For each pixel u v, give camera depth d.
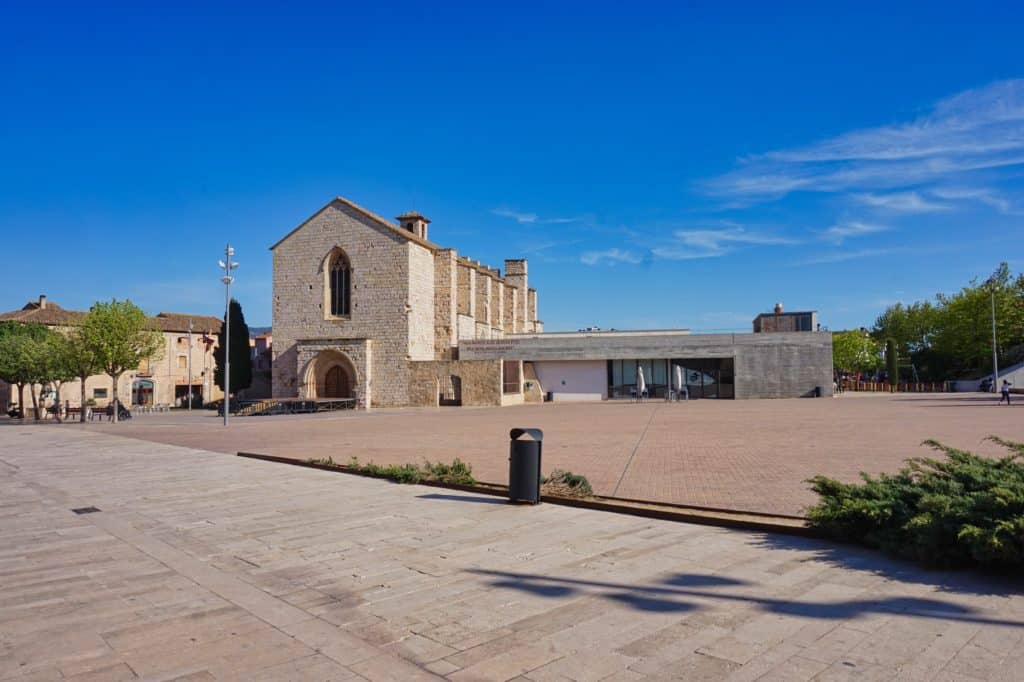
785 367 52.75
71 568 7.70
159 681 4.71
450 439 23.30
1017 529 6.34
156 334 44.19
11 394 62.41
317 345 52.91
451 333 57.28
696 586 6.64
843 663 4.81
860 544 8.09
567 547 8.26
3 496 12.91
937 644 5.10
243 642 5.44
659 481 12.88
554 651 5.16
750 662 4.87
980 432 21.31
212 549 8.52
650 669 4.80
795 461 15.41
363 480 14.11
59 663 5.04
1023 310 67.94
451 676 4.76
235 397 64.62
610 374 56.03
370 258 53.91
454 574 7.23
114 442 25.05
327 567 7.60
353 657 5.11
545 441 21.20
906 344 93.00
